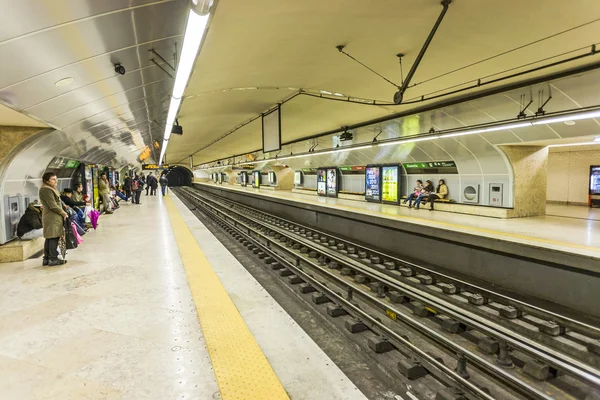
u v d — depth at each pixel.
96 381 2.68
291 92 9.65
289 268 6.84
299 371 2.96
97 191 14.26
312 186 25.97
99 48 3.49
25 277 5.34
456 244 8.22
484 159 11.30
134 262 6.27
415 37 5.56
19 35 2.63
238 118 14.38
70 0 2.46
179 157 41.00
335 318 4.60
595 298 5.52
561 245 6.40
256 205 25.09
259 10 4.62
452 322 4.82
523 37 5.21
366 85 8.32
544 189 11.46
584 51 5.55
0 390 2.55
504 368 3.88
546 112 7.41
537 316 5.16
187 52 3.75
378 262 8.52
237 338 3.37
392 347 3.76
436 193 13.74
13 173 6.41
